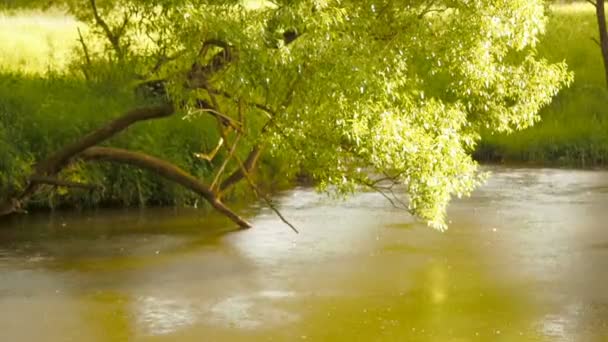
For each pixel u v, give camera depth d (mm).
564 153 21828
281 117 12492
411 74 13961
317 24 11969
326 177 13188
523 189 18531
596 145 21719
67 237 14883
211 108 13578
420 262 13586
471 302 11906
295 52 11891
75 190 16594
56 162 14727
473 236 14977
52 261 13633
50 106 17812
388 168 14477
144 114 14062
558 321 11250
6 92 17984
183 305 11805
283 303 11875
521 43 13562
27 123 17062
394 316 11414
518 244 14500
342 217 16234
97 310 11633
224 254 14000
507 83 14266
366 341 10648
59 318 11367
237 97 12672
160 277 12922
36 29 28219
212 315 11453
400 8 13516
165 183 17000
